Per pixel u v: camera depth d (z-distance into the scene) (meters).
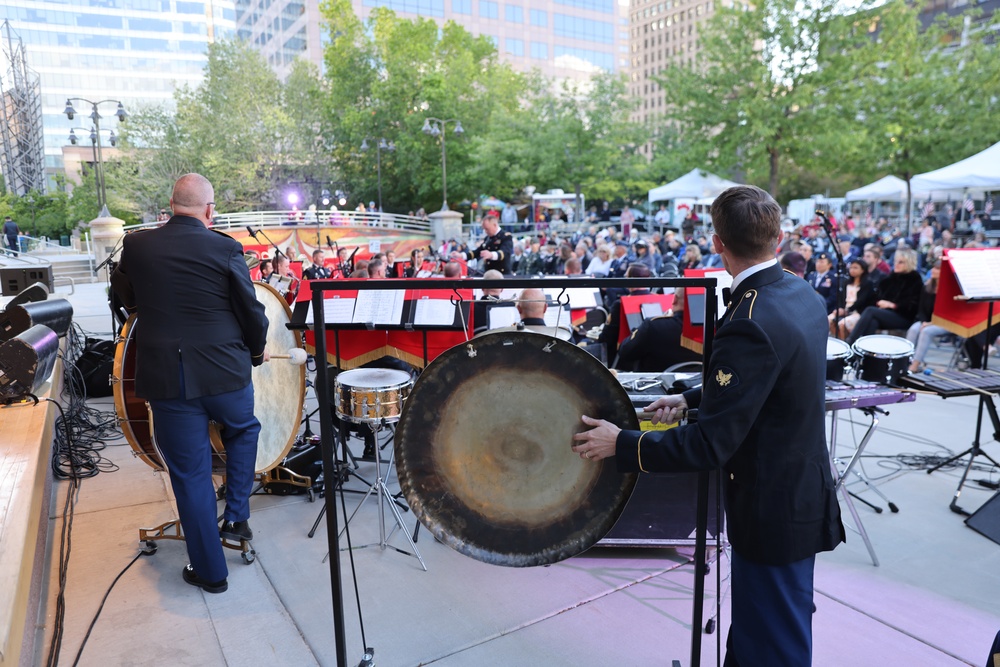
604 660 2.51
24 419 3.45
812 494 1.65
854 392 3.05
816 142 19.94
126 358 3.16
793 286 1.65
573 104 31.53
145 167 38.53
